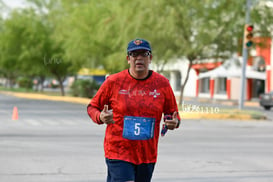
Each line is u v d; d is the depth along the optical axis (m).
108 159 6.98
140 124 6.89
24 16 68.44
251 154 16.89
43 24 68.25
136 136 6.86
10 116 32.81
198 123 30.25
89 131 23.78
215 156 16.30
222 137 22.41
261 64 64.19
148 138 6.91
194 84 79.56
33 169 13.30
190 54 40.47
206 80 77.44
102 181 11.93
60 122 28.75
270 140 21.47
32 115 34.22
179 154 16.59
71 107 45.59
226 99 69.38
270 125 29.97
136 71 6.86
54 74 67.75
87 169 13.44
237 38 40.25
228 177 12.74
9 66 76.00
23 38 68.00
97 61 55.50
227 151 17.56
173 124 6.93
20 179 11.98
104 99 7.03
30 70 72.06
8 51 70.62
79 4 61.72
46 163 14.29
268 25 40.16
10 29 68.31
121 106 6.90
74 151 16.80
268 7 40.22
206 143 19.94
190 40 40.75
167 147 18.42
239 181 12.24
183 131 24.92
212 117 34.25
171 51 40.06
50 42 65.00
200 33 39.22
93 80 63.19
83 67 60.47
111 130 6.95
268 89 61.38
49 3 69.00
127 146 6.89
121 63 44.62
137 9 41.59
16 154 15.92
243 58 36.84
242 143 20.16
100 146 18.22
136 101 6.89
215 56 41.47
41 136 21.27
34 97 71.56
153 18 39.62
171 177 12.60
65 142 19.28
